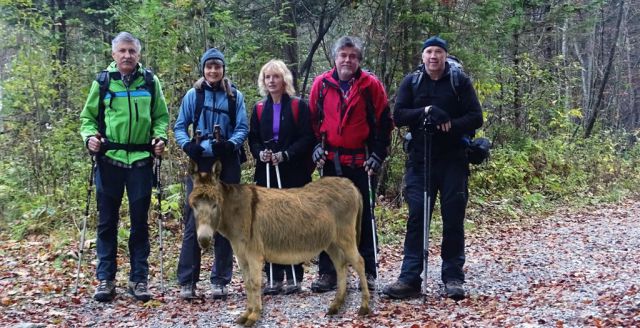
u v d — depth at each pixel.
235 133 6.45
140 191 6.41
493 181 14.63
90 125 6.37
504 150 15.89
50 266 7.93
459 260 6.33
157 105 6.53
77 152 11.34
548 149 17.41
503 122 17.16
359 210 6.04
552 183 16.03
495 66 14.69
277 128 6.68
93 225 9.91
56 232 9.62
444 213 6.30
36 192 10.97
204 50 10.35
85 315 5.96
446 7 12.58
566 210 14.18
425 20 12.04
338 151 6.56
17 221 10.32
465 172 6.33
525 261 8.49
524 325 5.12
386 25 12.27
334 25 17.28
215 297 6.50
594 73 28.44
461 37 13.11
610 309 5.48
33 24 11.89
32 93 11.42
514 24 15.02
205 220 5.09
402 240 10.22
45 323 5.67
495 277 7.47
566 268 7.87
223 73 6.55
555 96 18.83
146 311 6.06
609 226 11.72
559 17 16.73
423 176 6.37
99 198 6.41
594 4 16.94
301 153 6.63
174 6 10.16
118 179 6.39
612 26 30.17
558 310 5.59
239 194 5.45
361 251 6.65
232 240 5.48
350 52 6.37
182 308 6.17
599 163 18.38
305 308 6.04
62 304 6.31
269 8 14.77
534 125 17.92
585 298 6.02
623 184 18.12
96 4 15.69
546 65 18.97
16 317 5.88
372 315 5.73
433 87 6.21
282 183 6.84
